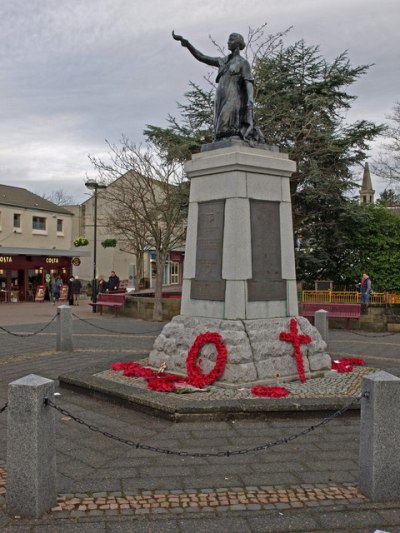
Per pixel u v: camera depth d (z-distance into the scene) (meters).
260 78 24.23
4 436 6.40
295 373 8.38
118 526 4.20
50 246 39.66
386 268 25.39
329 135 23.56
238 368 7.71
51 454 4.48
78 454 5.74
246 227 8.24
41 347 13.23
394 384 4.66
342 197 24.94
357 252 26.14
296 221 25.36
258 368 7.89
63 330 12.54
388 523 4.30
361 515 4.42
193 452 5.78
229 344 7.83
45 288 35.88
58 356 11.82
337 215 25.19
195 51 9.27
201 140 24.17
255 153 8.43
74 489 4.86
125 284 43.56
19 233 37.09
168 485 4.96
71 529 4.14
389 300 21.20
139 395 7.32
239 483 5.02
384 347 14.23
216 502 4.62
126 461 5.55
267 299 8.46
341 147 24.03
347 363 9.79
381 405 4.64
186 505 4.57
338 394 7.53
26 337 15.24
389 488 4.65
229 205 8.26
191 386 7.58
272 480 5.10
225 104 8.92
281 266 8.72
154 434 6.34
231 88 8.92
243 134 8.85
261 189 8.51
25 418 4.29
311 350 8.72
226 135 8.88
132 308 22.75
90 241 49.38
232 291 8.12
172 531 4.15
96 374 8.74
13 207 36.69
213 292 8.43
